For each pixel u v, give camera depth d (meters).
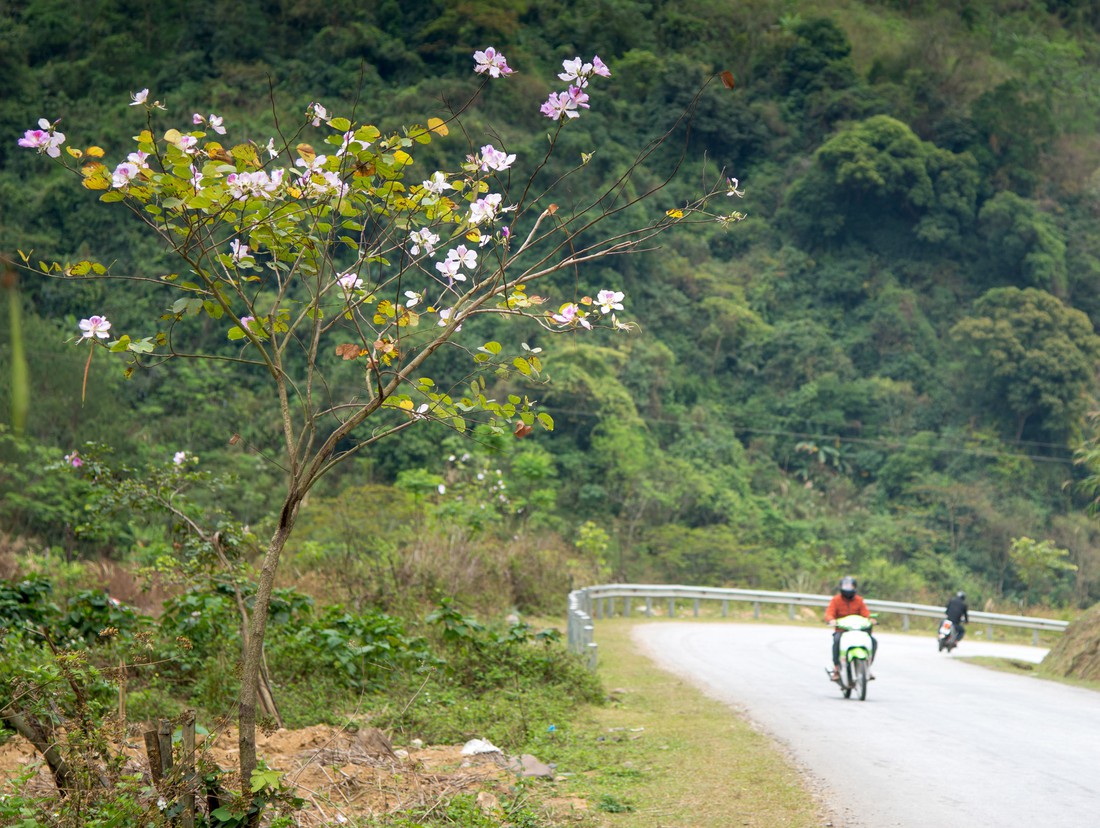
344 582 16.98
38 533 33.12
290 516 5.00
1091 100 119.38
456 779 7.30
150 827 4.61
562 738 9.65
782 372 83.06
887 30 125.12
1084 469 74.00
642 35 108.62
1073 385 73.69
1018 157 97.00
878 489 74.44
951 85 109.75
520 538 27.22
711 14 116.00
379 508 25.81
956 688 14.75
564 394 62.94
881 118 91.50
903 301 86.44
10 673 6.94
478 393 5.14
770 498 70.00
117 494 11.30
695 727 10.52
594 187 77.31
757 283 89.62
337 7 90.25
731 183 5.24
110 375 51.22
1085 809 7.03
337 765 7.20
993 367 76.31
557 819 6.69
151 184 4.62
